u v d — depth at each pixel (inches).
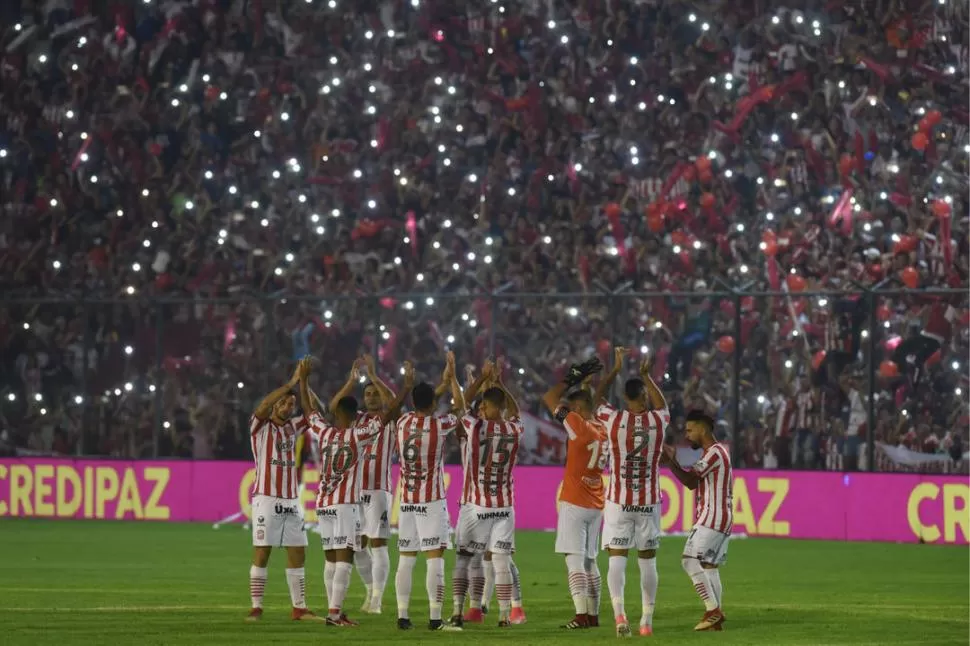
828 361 2020.2
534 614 1191.6
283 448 1134.4
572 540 1081.4
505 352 2167.8
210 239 2615.7
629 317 2165.4
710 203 2346.2
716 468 1081.4
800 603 1291.8
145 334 2333.9
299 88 2768.2
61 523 2253.9
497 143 2608.3
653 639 1024.9
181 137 2783.0
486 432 1082.7
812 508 1990.7
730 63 2559.1
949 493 1904.5
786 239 2267.5
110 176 2778.1
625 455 1040.8
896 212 2276.1
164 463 2289.6
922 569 1611.7
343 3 2834.6
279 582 1449.3
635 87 2573.8
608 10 2657.5
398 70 2731.3
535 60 2659.9
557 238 2402.8
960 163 2309.3
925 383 1975.9
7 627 1073.5
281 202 2640.3
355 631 1061.8
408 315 2262.6
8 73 2918.3
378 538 1189.1
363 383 2191.2
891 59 2443.4
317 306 2305.6
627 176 2486.5
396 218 2551.7
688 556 1091.3
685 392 2069.4
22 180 2824.8
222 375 2314.2
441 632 1056.8
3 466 2388.0
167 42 2866.6
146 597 1305.4
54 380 2402.8
